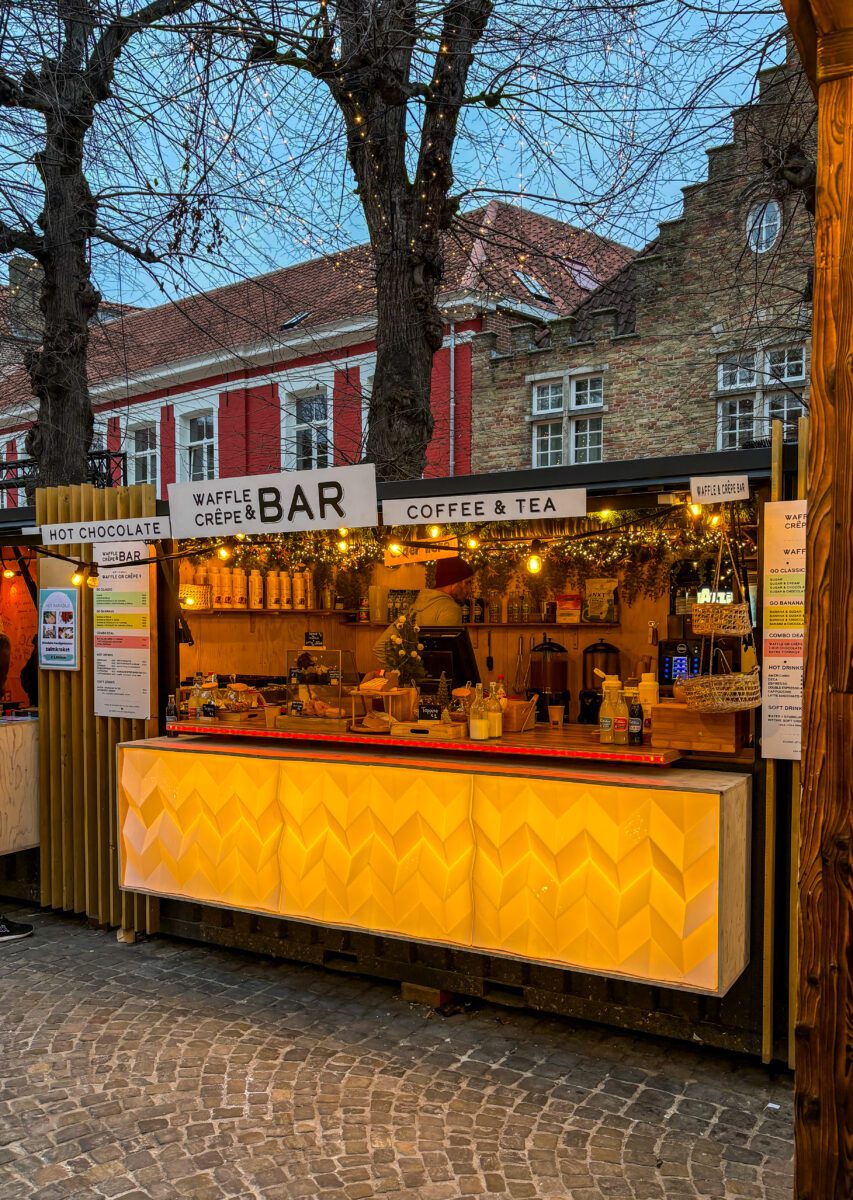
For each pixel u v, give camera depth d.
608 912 4.20
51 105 6.66
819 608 1.81
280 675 8.37
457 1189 3.29
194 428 18.22
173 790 5.49
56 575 6.46
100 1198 3.24
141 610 5.97
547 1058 4.35
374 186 7.96
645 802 4.11
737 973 4.09
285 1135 3.65
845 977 1.77
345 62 6.71
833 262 1.79
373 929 4.82
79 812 6.41
